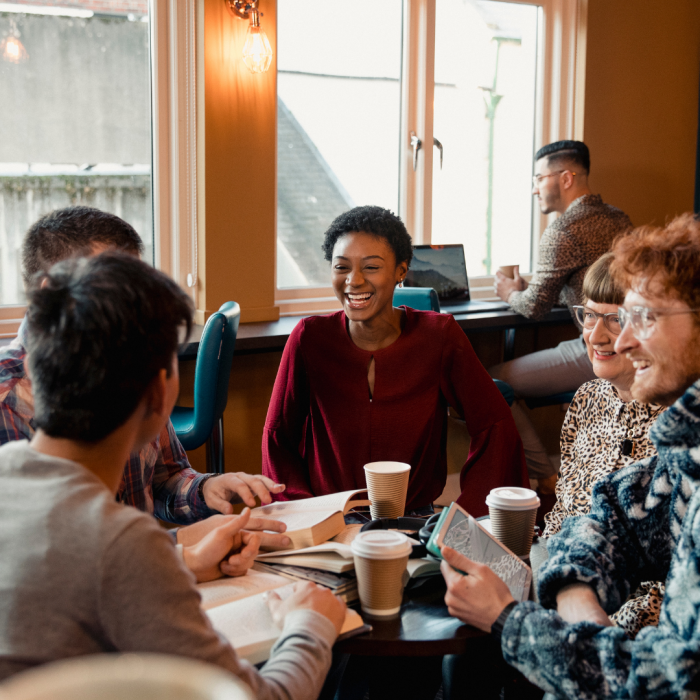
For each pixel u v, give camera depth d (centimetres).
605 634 94
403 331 193
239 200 295
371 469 142
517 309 328
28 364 83
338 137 337
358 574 112
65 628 75
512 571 121
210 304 295
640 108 389
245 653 97
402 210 357
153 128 296
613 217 322
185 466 163
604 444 153
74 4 279
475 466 191
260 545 125
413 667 140
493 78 370
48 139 283
